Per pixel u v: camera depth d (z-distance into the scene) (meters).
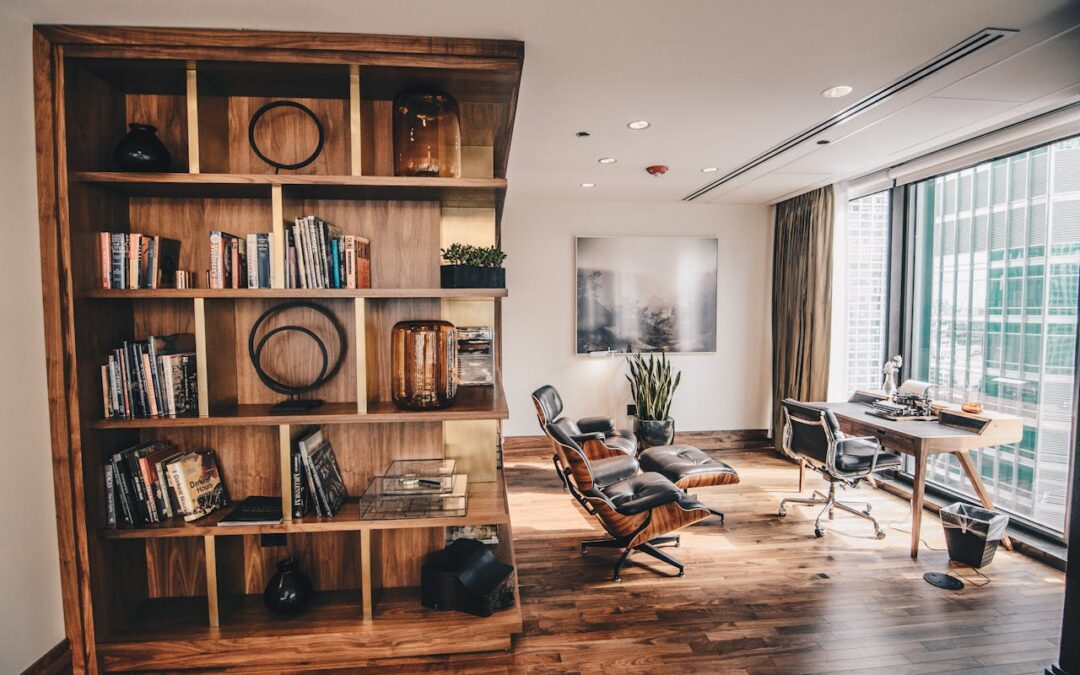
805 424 3.57
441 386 2.08
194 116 1.93
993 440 3.08
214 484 2.16
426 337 2.04
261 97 2.19
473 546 2.35
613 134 3.08
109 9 1.69
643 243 5.29
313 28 1.82
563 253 5.25
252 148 2.15
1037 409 3.16
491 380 2.52
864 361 4.45
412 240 2.29
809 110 2.69
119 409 1.99
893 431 3.21
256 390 2.22
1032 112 2.80
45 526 1.87
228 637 1.99
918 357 4.06
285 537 2.16
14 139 1.76
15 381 1.76
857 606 2.54
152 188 2.02
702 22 1.80
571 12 1.73
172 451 2.13
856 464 3.40
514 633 2.32
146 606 2.18
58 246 1.85
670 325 5.36
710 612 2.49
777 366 5.22
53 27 1.80
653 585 2.75
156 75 1.98
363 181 1.95
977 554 2.87
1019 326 3.26
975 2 1.68
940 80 2.31
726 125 2.92
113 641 1.96
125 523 2.00
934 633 2.32
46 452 1.88
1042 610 2.50
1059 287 3.03
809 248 4.69
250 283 2.01
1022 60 2.11
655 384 5.15
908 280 4.09
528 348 5.25
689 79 2.29
